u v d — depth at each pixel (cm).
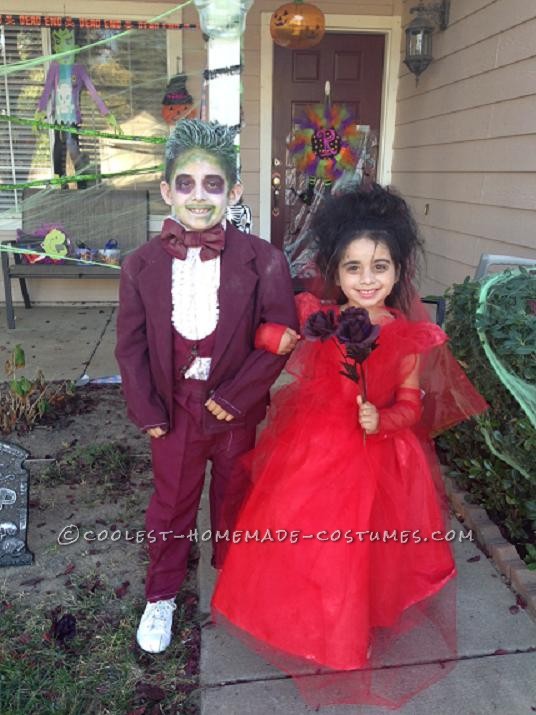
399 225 185
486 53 415
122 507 279
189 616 213
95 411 381
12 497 237
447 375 204
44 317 589
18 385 358
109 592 225
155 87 592
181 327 180
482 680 186
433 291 518
